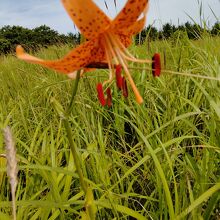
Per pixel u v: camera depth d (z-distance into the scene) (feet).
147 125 1.34
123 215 0.92
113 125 1.52
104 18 0.54
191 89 1.66
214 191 0.77
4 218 0.79
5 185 1.18
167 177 1.03
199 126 1.46
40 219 0.99
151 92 1.62
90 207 0.62
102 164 1.09
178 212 0.85
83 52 0.55
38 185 1.10
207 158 1.01
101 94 0.60
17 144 1.39
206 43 1.81
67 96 1.70
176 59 1.87
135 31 0.59
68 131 0.61
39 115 1.68
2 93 2.30
